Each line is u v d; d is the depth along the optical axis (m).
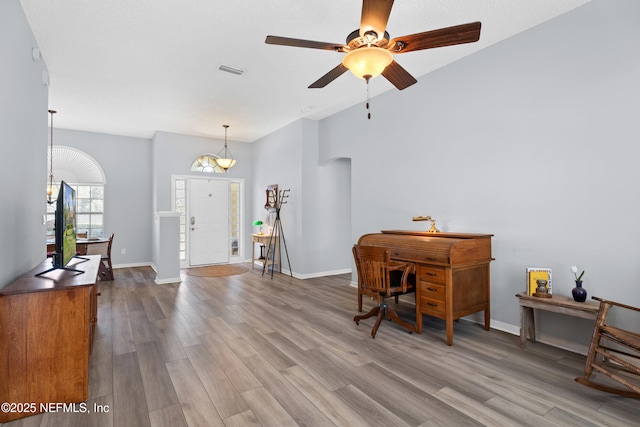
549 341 2.90
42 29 2.94
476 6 2.70
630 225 2.47
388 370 2.40
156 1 2.59
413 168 4.14
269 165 6.85
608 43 2.56
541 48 2.95
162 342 2.91
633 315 2.46
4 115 2.22
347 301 4.28
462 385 2.19
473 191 3.48
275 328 3.27
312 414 1.88
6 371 1.88
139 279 5.62
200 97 4.68
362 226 4.93
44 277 2.30
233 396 2.06
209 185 7.20
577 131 2.73
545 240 2.93
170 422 1.81
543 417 1.85
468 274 3.04
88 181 6.59
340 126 5.37
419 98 4.05
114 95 4.57
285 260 6.23
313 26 2.95
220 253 7.33
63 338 1.99
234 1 2.60
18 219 2.53
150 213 7.15
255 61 3.60
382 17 1.97
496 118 3.28
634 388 1.86
